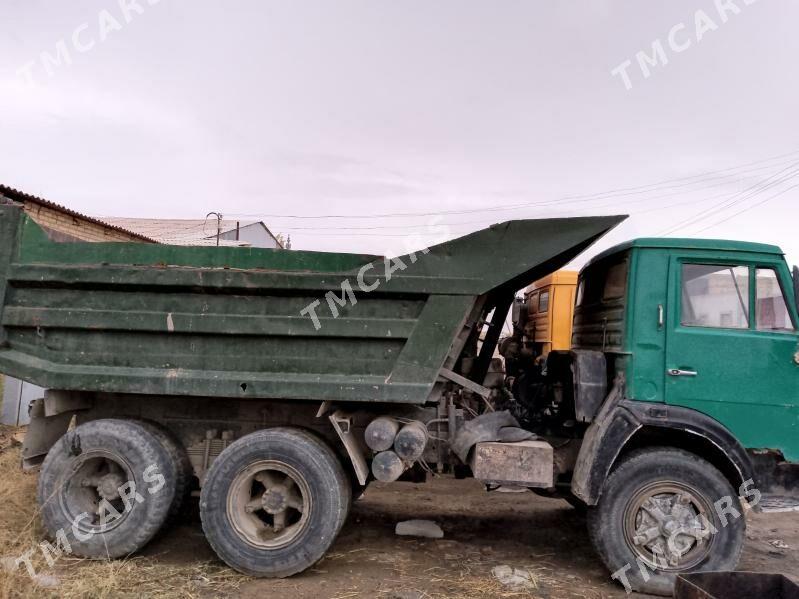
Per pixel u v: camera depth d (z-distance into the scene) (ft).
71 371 14.65
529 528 18.76
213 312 14.60
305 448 13.98
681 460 13.83
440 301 14.24
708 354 14.19
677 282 14.51
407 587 13.56
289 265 14.92
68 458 14.60
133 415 16.03
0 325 14.84
